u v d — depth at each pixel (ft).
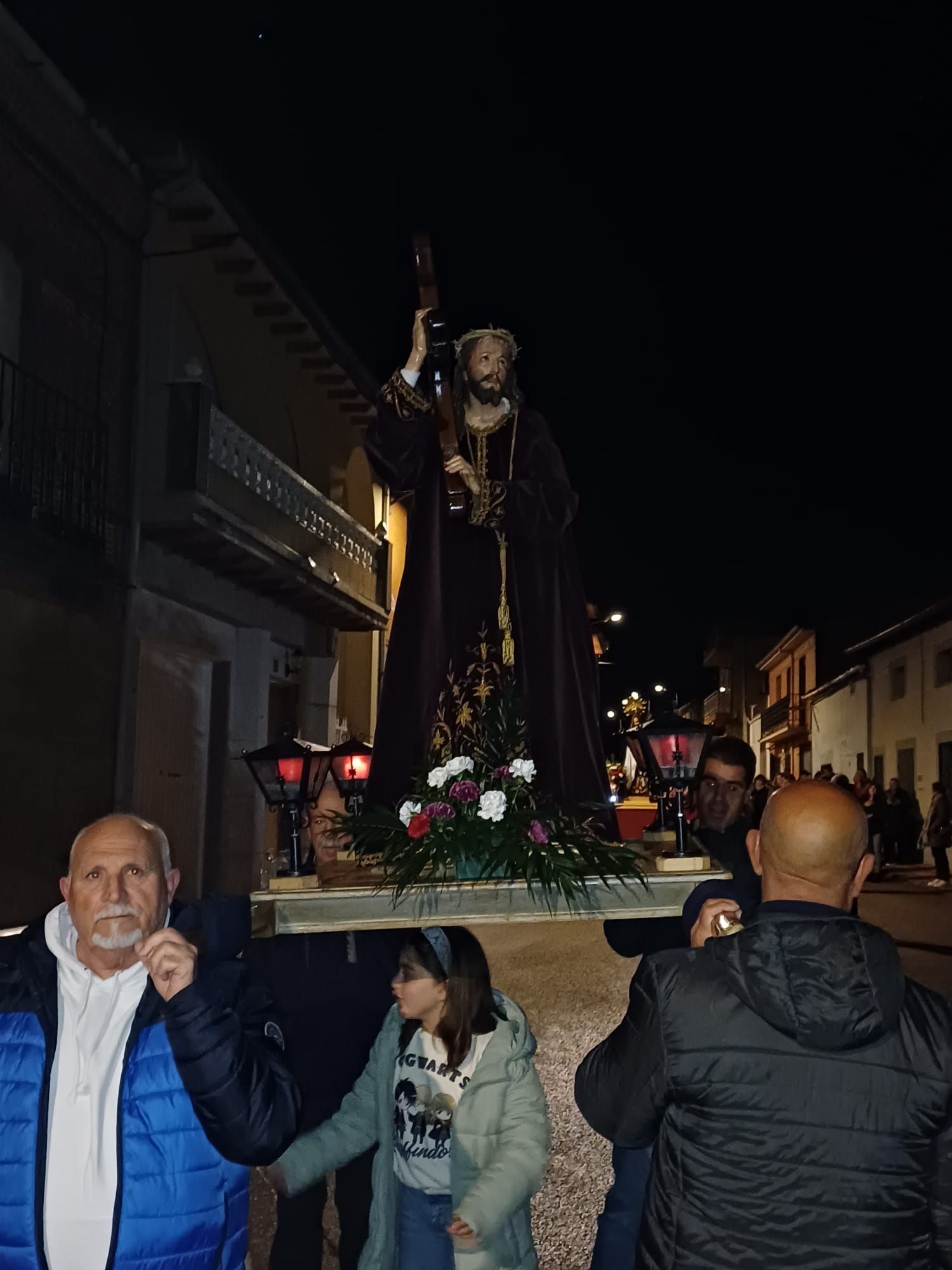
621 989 30.89
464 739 12.91
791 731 126.72
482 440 13.46
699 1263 7.25
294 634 52.49
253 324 47.14
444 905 10.82
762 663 149.59
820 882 7.84
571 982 31.96
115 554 37.58
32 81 32.73
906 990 7.59
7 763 32.12
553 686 13.23
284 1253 11.75
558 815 11.62
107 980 8.23
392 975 12.36
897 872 71.46
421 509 13.53
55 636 34.50
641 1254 7.68
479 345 13.53
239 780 46.70
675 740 11.98
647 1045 7.73
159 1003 8.16
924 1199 7.23
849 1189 7.12
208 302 43.19
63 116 34.27
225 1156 7.95
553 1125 19.67
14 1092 7.99
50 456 33.78
